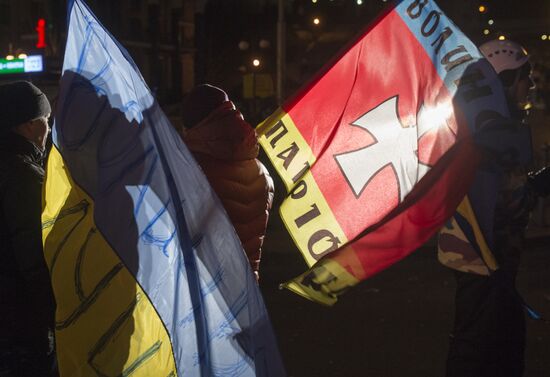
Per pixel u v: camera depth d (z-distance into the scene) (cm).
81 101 289
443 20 384
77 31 290
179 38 5016
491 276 397
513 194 395
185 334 293
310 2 4131
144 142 289
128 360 285
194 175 293
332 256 336
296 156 395
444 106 380
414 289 866
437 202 359
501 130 374
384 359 617
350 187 390
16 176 308
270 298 833
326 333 695
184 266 292
